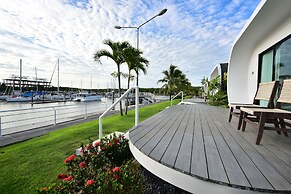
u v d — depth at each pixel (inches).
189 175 57.0
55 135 188.9
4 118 369.4
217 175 54.9
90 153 98.6
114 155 104.7
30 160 122.8
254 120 117.6
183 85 901.8
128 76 363.3
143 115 328.5
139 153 80.4
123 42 337.7
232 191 50.5
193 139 97.0
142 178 80.5
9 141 168.2
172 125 137.8
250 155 72.6
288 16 162.7
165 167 64.3
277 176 54.5
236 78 273.0
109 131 203.2
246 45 241.3
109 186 63.1
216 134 109.0
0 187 89.0
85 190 62.3
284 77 176.6
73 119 307.4
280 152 76.7
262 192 48.3
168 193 84.0
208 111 238.5
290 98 101.7
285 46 174.9
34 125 248.8
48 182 94.0
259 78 235.8
